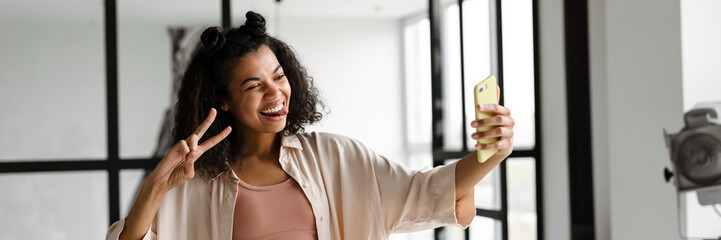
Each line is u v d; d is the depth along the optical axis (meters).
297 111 1.51
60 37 3.19
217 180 1.41
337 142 1.50
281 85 1.38
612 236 3.20
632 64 3.00
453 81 3.59
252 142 1.43
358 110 7.64
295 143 1.45
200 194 1.41
